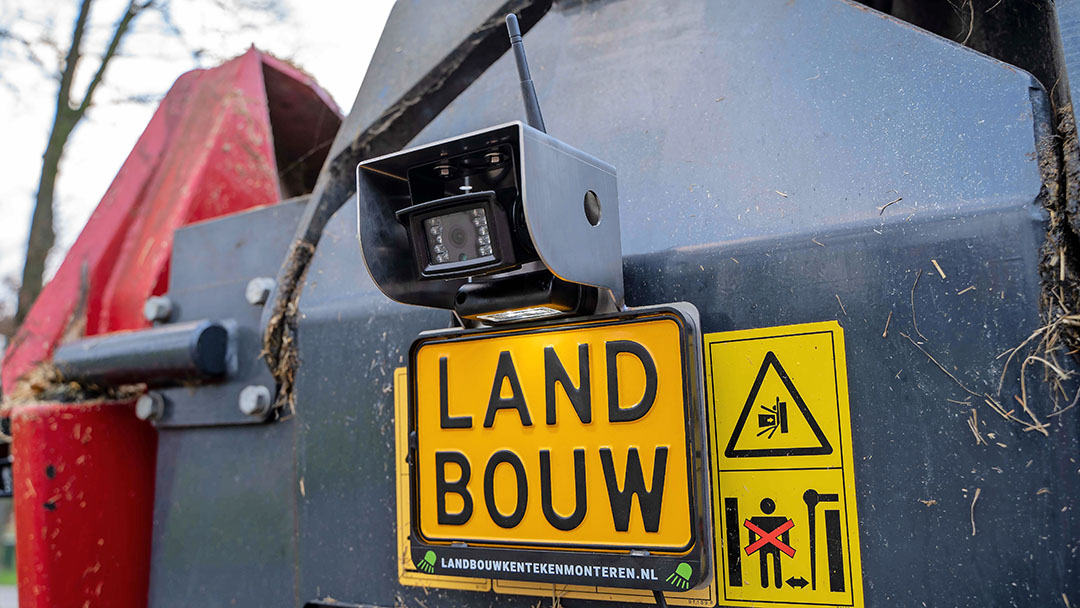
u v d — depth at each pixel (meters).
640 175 1.20
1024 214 0.94
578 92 1.31
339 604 1.33
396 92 1.52
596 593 1.10
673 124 1.21
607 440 1.06
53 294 2.11
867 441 0.98
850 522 0.98
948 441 0.95
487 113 1.39
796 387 1.02
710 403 1.06
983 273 0.95
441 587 1.23
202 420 1.57
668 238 1.14
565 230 1.00
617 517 1.04
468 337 1.16
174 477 1.61
